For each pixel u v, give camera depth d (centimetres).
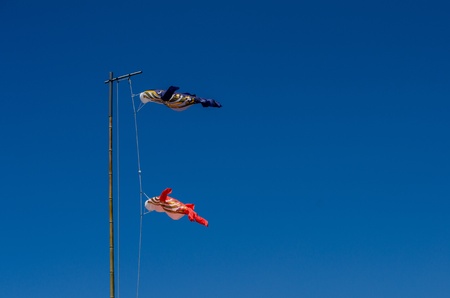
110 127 2447
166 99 2458
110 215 2402
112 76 2467
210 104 2536
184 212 2497
